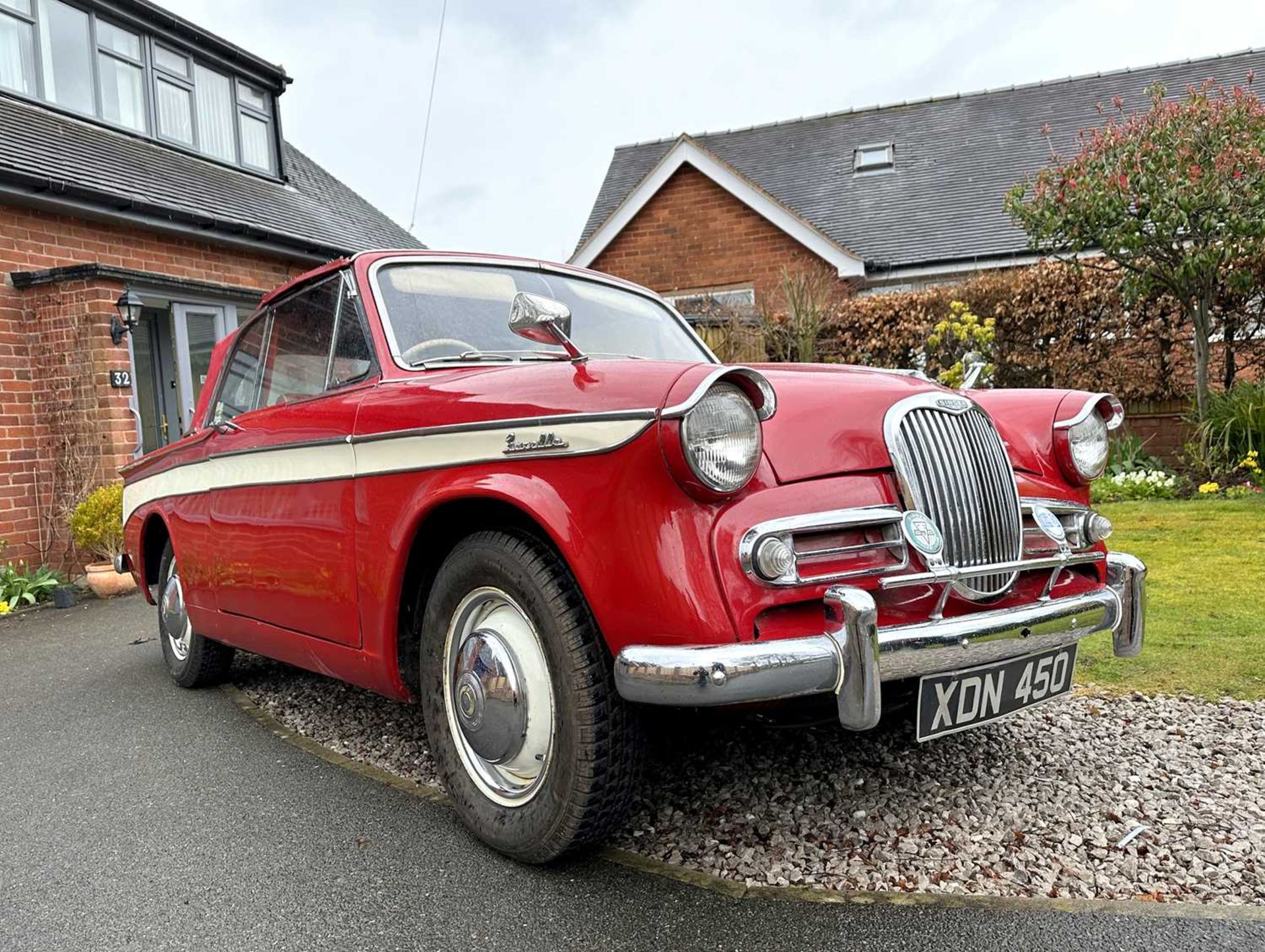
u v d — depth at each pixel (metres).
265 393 3.26
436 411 2.23
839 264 12.95
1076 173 7.87
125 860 2.29
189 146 10.65
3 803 2.73
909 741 2.82
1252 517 6.16
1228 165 6.88
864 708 1.75
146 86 10.10
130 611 6.20
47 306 7.45
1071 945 1.74
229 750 3.13
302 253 10.22
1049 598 2.21
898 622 1.92
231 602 3.30
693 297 13.39
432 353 2.66
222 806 2.62
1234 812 2.28
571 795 1.96
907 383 2.25
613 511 1.82
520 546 2.06
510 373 2.20
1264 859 2.04
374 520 2.41
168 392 9.62
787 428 1.97
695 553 1.76
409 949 1.83
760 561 1.75
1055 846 2.14
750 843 2.21
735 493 1.82
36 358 7.54
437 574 2.32
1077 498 2.52
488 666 2.16
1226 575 4.60
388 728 3.29
